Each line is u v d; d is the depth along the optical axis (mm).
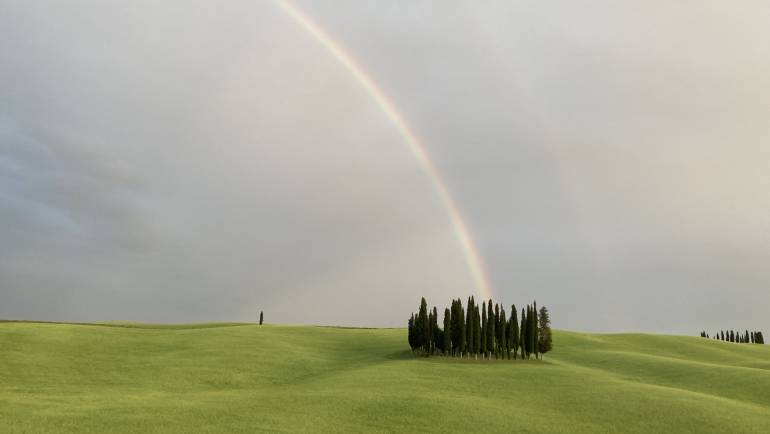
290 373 83188
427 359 95688
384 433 47125
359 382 70750
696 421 53625
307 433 45750
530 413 55781
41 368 77875
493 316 101750
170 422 47719
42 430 43938
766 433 50625
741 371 84625
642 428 51656
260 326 137875
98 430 44562
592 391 66688
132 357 89375
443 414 53156
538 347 104125
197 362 86000
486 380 73750
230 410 53156
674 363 96062
